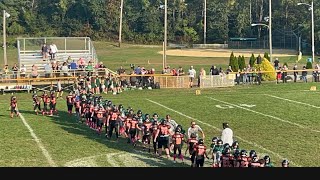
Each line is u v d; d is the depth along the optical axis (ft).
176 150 76.13
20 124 99.50
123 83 147.13
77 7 370.94
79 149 80.38
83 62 155.43
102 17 367.25
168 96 132.46
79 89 123.44
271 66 161.17
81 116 101.35
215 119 101.35
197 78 160.45
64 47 168.76
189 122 98.68
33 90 139.44
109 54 286.05
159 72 169.37
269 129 92.27
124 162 73.26
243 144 81.76
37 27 363.35
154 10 370.12
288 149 78.79
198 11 376.68
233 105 117.08
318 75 161.58
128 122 82.99
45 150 79.46
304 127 93.66
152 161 73.97
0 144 83.25
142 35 360.48
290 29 332.60
